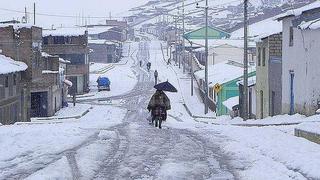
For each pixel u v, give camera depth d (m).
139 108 58.25
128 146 14.86
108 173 10.88
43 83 52.00
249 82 41.91
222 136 17.28
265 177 10.15
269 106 36.00
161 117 21.06
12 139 15.80
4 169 11.16
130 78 93.81
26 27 45.66
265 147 13.66
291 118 28.17
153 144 15.34
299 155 11.95
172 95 70.88
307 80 27.69
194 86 79.38
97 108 59.03
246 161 12.15
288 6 119.56
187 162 12.20
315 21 26.55
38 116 52.38
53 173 10.55
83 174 10.65
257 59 39.69
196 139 16.59
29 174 10.63
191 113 53.66
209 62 84.88
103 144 14.95
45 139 15.77
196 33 113.88
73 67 77.50
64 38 78.44
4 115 39.91
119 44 136.50
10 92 41.66
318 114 25.84
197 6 52.12
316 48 26.97
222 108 52.53
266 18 118.69
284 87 31.98
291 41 30.67
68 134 17.28
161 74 97.81
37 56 47.97
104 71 102.50
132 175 10.70
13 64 42.44
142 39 191.38
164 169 11.30
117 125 22.03
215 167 11.53
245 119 33.12
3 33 45.34
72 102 67.00
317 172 10.12
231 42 89.44
